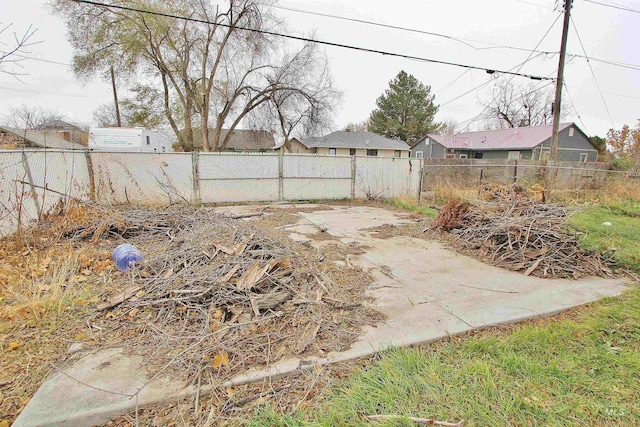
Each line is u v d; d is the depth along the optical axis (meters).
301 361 2.05
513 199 5.66
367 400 1.72
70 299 2.74
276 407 1.69
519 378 1.92
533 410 1.67
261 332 2.32
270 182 9.39
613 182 10.70
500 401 1.72
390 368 1.98
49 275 3.24
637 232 5.39
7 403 1.68
